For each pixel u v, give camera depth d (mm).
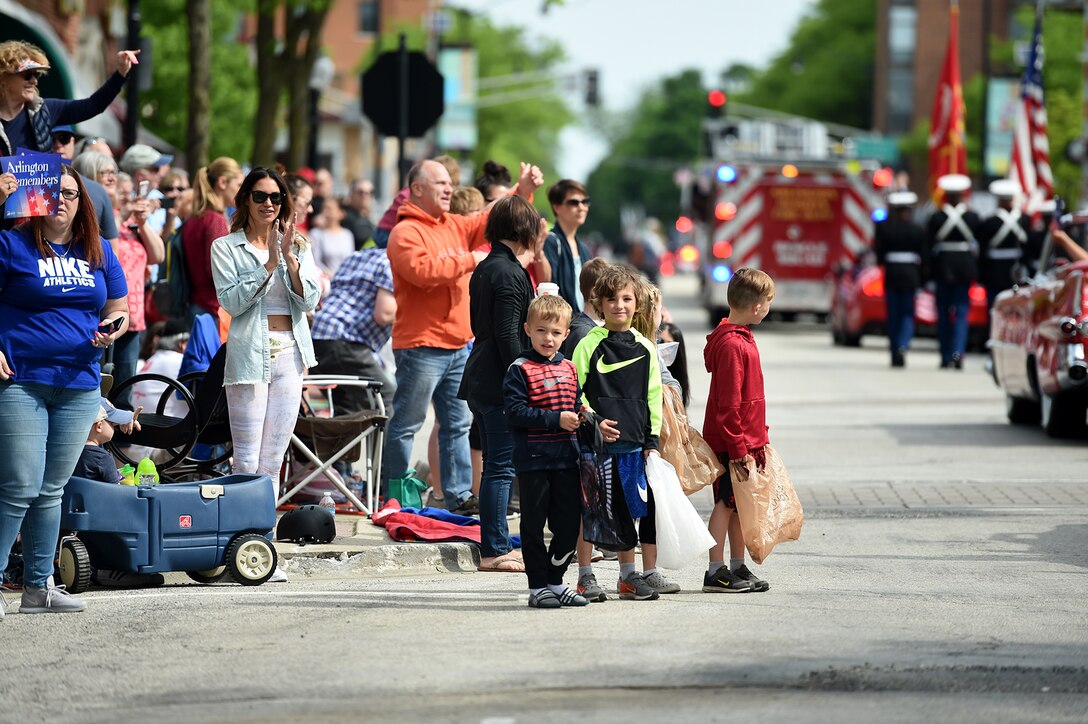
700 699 16781
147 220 35938
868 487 35188
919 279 66188
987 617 21188
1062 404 43594
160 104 103625
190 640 20125
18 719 16766
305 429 28016
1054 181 161000
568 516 21969
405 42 46656
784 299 92375
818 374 63344
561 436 21906
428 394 28609
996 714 16234
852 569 25375
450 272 27578
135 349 31812
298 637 20156
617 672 17922
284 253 25375
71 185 21797
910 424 48062
